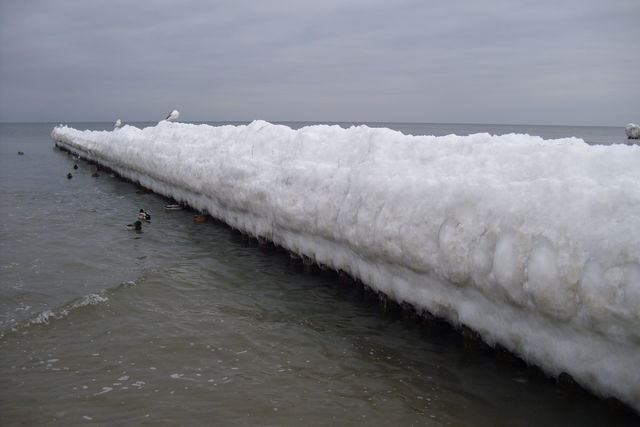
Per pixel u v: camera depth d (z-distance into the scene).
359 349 5.08
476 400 4.15
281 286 6.84
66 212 12.19
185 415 3.97
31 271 7.51
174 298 6.43
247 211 8.59
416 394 4.28
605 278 3.36
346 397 4.25
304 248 7.16
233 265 7.77
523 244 3.91
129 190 15.86
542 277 3.71
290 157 7.76
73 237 9.66
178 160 11.70
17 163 25.61
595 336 3.57
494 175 4.54
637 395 3.43
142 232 10.02
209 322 5.73
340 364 4.80
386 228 5.25
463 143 5.33
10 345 5.11
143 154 14.44
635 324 3.23
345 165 6.63
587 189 3.73
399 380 4.50
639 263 3.21
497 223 4.16
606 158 3.96
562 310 3.65
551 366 4.00
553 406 3.93
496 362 4.60
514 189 4.19
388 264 5.49
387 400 4.20
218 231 9.94
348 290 6.60
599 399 3.79
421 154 5.61
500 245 4.08
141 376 4.56
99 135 24.14
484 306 4.52
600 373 3.63
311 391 4.34
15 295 6.50
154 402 4.14
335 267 6.71
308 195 6.78
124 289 6.66
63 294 6.55
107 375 4.57
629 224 3.35
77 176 19.88
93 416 3.96
